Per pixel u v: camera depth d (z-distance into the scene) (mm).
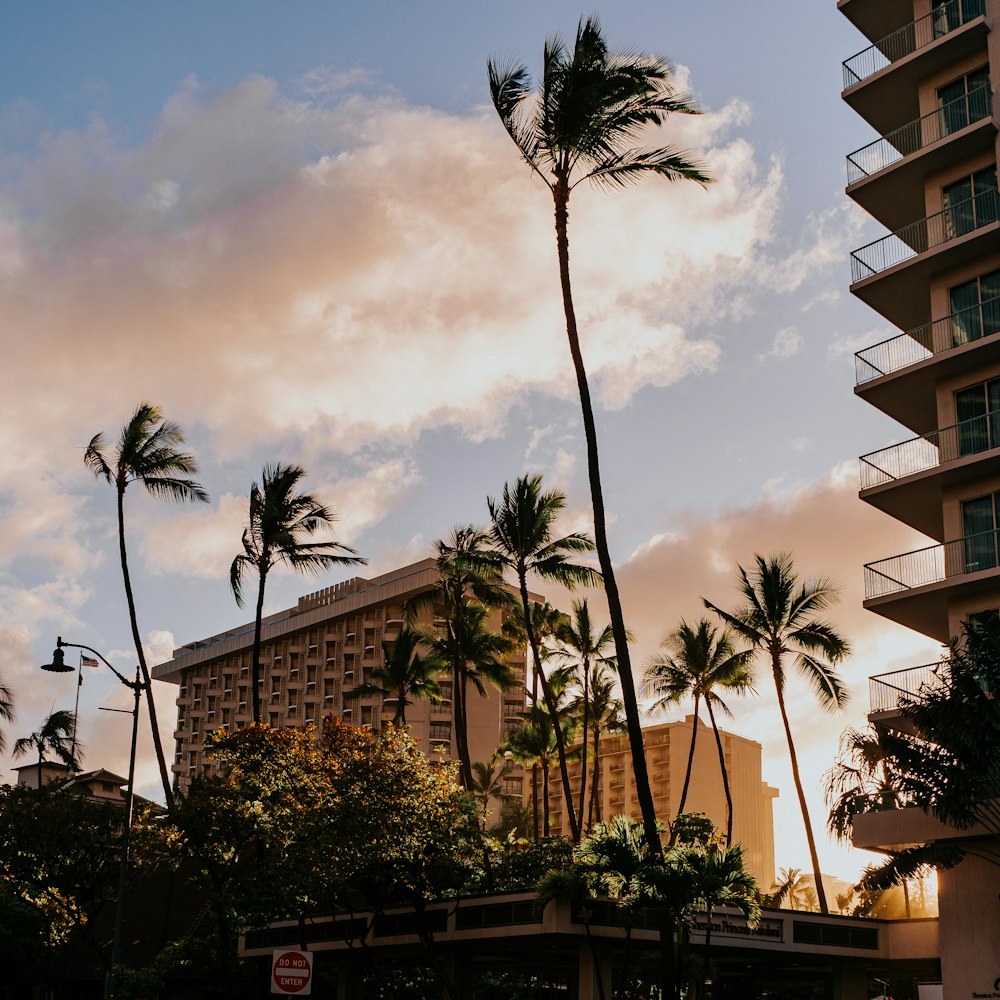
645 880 26328
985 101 37875
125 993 37250
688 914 28172
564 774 44875
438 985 39750
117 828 44531
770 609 50000
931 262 37344
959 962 30375
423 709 121375
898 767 28484
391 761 33406
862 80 40625
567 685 62594
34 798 43688
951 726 27312
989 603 33844
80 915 44500
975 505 35219
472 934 32094
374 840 31625
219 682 146125
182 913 53125
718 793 146000
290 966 18766
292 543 49594
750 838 150875
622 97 29719
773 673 49719
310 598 139250
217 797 37375
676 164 30297
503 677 59656
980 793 27625
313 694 132500
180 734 148000
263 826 36469
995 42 37406
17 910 49875
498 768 119438
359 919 37094
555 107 29953
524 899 30484
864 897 50500
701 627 54656
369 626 128875
